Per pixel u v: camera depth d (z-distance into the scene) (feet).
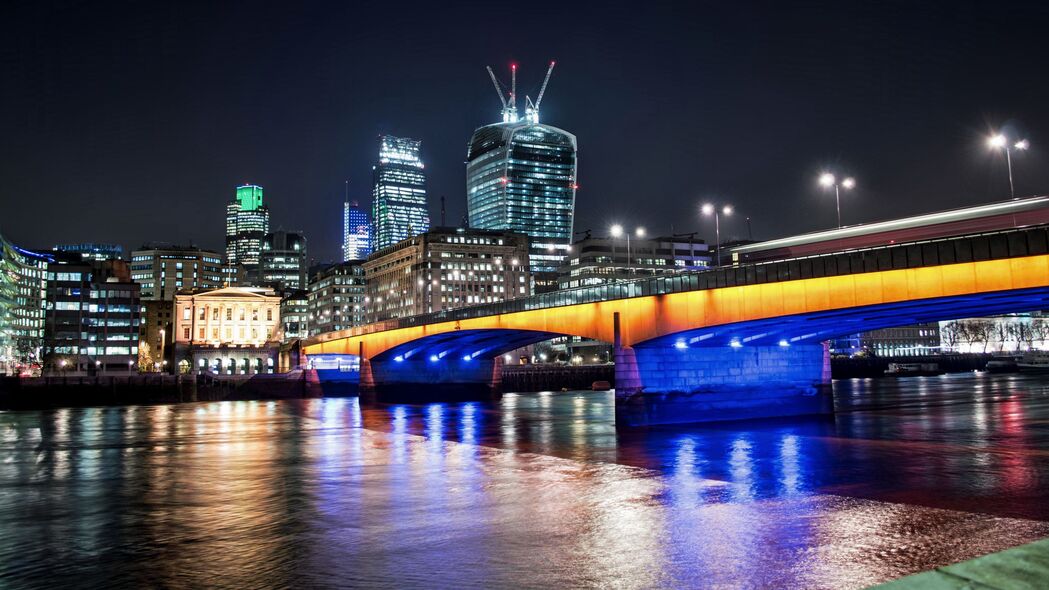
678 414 236.02
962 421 242.99
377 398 423.64
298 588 69.05
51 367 627.05
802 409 260.62
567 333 266.36
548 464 153.79
